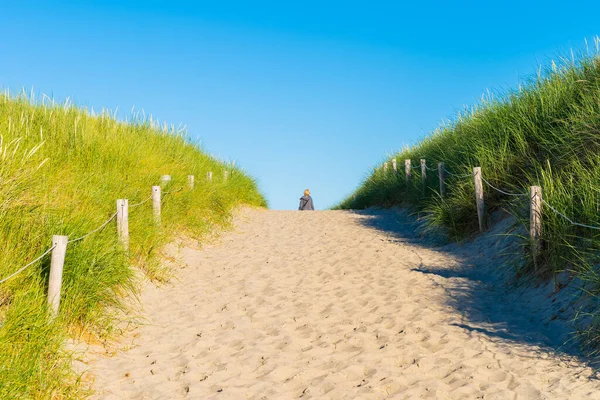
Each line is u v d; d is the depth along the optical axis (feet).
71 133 32.96
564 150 26.78
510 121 32.60
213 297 24.38
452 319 19.92
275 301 23.41
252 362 17.02
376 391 14.51
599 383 14.01
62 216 20.36
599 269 18.71
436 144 44.45
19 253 17.70
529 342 17.19
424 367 15.90
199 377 16.12
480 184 30.04
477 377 14.98
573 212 21.38
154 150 40.75
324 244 34.96
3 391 12.24
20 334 14.46
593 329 16.48
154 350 18.30
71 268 18.26
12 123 29.94
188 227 34.22
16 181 20.63
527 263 22.88
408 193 45.06
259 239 37.55
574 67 31.37
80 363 15.99
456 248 30.27
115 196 27.68
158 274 26.17
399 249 31.91
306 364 16.71
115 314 20.13
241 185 52.37
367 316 20.75
